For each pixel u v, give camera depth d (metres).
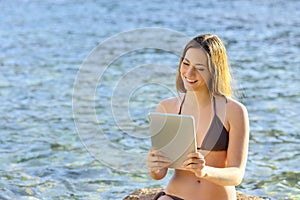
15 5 63.22
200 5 63.19
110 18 54.59
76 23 51.94
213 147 10.51
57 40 43.81
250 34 45.66
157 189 13.67
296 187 16.06
